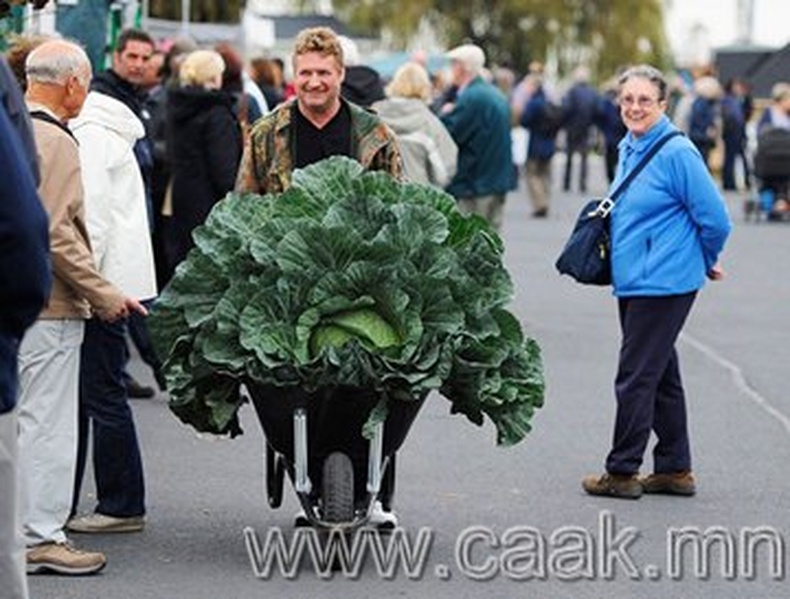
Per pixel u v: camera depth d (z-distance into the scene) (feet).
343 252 32.12
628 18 265.34
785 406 53.16
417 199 32.96
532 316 71.82
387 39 258.78
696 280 39.88
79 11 61.72
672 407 40.34
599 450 45.11
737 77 171.63
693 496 40.37
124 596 31.53
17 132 24.02
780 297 80.94
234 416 33.47
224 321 32.14
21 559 25.88
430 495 39.52
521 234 109.60
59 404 32.68
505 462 43.34
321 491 33.12
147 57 47.55
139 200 35.09
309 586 32.24
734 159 153.38
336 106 35.83
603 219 40.29
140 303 35.06
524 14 263.49
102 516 35.83
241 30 97.19
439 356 32.04
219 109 53.26
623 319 40.16
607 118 144.05
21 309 22.30
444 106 74.43
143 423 47.88
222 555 34.27
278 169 35.68
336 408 32.27
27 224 21.97
